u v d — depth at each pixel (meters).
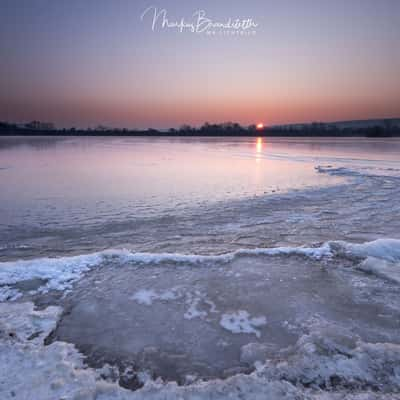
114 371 2.33
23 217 7.58
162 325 2.92
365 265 4.12
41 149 36.31
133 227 6.76
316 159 22.86
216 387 2.06
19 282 3.78
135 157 26.25
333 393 2.04
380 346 2.45
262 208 8.41
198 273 4.03
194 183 12.80
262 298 3.38
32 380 2.14
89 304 3.31
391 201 8.88
